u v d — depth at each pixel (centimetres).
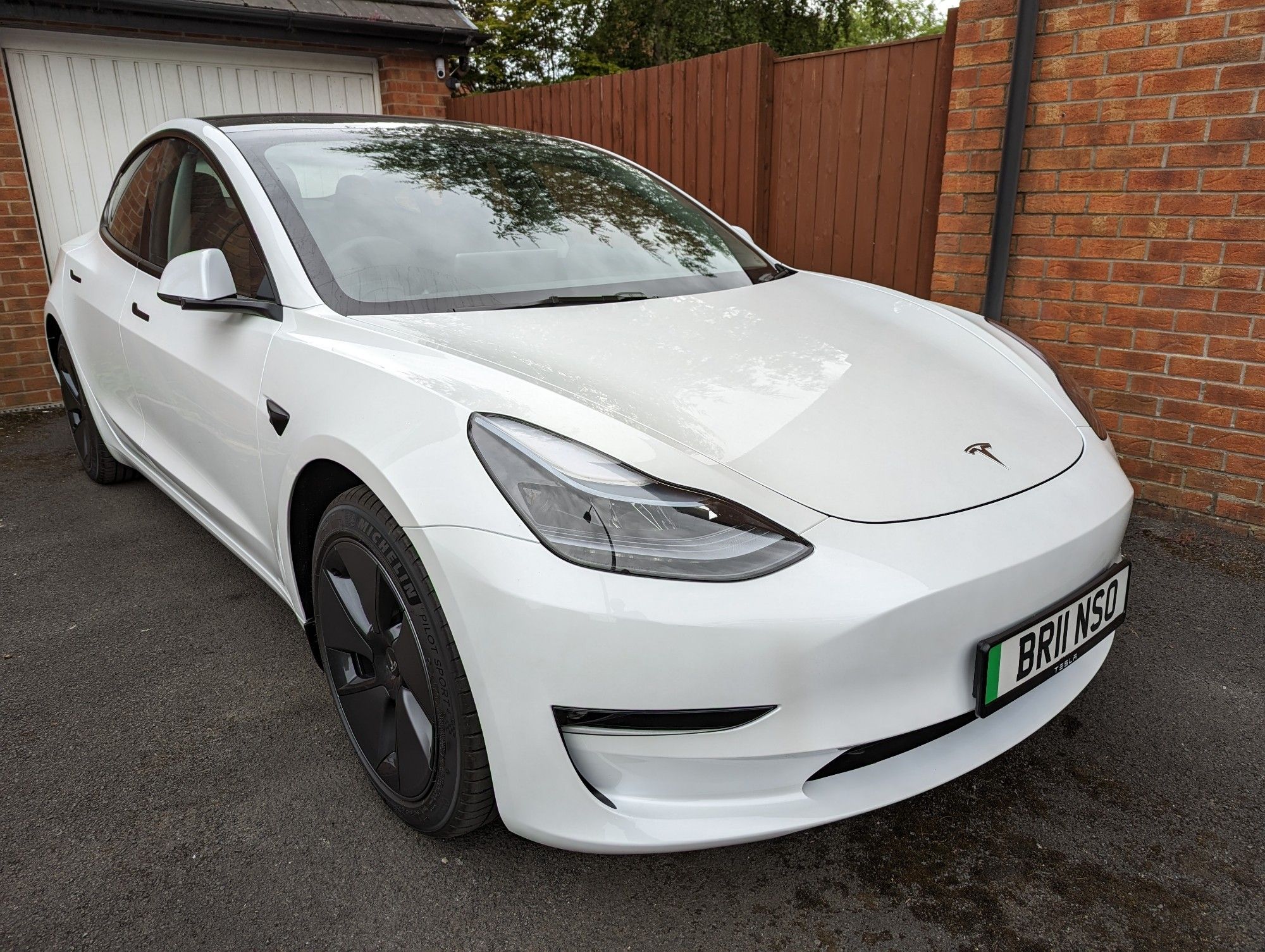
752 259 266
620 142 571
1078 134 335
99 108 538
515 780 144
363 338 183
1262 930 153
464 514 142
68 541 326
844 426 166
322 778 193
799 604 133
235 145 238
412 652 156
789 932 154
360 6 595
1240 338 312
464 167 250
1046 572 153
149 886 163
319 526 181
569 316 197
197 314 234
